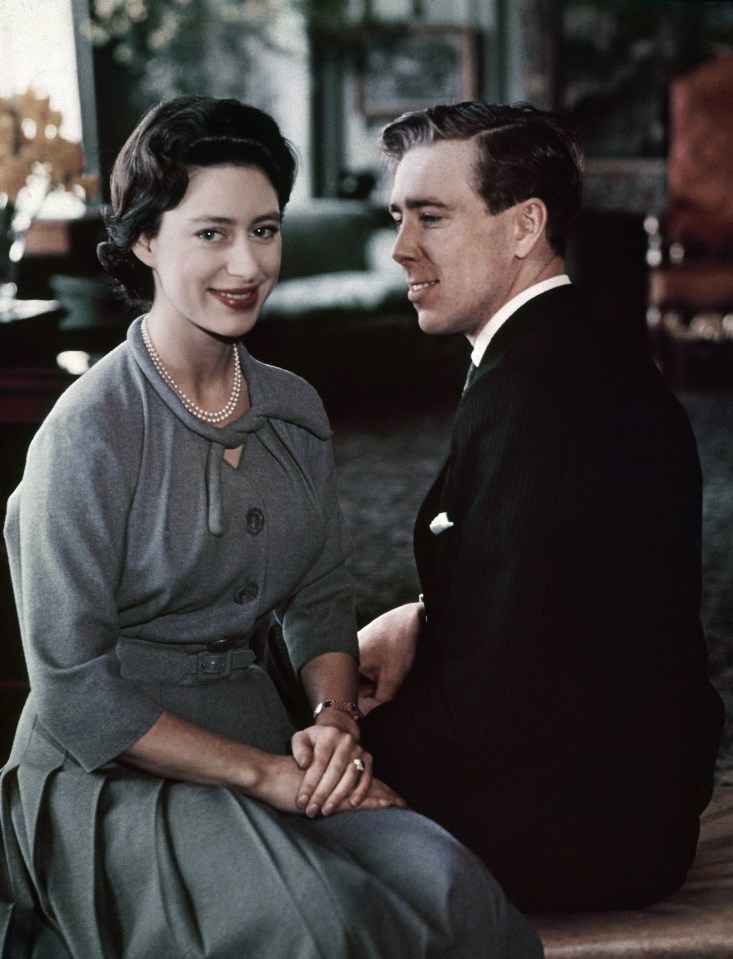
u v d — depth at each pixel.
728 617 3.95
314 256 8.29
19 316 3.44
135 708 1.63
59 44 8.30
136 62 8.72
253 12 9.12
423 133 1.85
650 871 1.79
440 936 1.51
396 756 1.80
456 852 1.59
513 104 1.86
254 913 1.54
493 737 1.72
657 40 9.33
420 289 1.90
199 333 1.73
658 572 1.74
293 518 1.82
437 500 1.89
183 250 1.66
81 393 1.69
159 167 1.63
